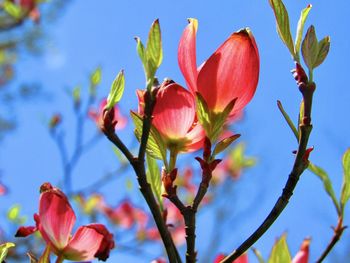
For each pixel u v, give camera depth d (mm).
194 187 2082
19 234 549
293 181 507
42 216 551
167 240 508
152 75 498
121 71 505
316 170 595
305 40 517
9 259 1394
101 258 556
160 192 583
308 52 517
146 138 499
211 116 539
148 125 498
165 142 545
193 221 521
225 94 539
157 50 497
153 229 2035
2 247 554
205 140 535
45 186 556
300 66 517
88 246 555
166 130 544
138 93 543
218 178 2402
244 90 540
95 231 554
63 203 552
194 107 543
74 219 554
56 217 551
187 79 546
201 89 539
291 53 520
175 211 1885
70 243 552
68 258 553
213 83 539
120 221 2021
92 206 1996
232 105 538
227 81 539
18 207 1381
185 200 2059
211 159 533
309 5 524
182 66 546
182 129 544
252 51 538
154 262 666
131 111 542
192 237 518
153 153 543
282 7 522
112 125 500
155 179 584
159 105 542
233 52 539
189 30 545
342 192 586
